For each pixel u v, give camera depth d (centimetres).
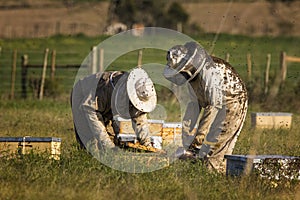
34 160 2753
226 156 2781
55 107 5453
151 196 2350
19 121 4444
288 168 2659
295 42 9438
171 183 2506
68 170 2630
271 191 2548
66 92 6419
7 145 2983
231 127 2844
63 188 2361
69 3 12719
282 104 5488
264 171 2642
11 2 13962
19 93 6575
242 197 2420
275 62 7525
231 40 9512
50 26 12175
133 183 2481
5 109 5366
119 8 9881
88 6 12281
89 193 2317
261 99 5569
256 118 4216
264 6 10325
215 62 2845
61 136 3684
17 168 2689
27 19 12781
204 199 2391
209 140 2848
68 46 9681
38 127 4097
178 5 11531
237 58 7094
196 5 11900
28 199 2264
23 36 11575
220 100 2823
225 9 11506
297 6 9888
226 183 2581
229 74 2853
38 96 6372
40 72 7494
